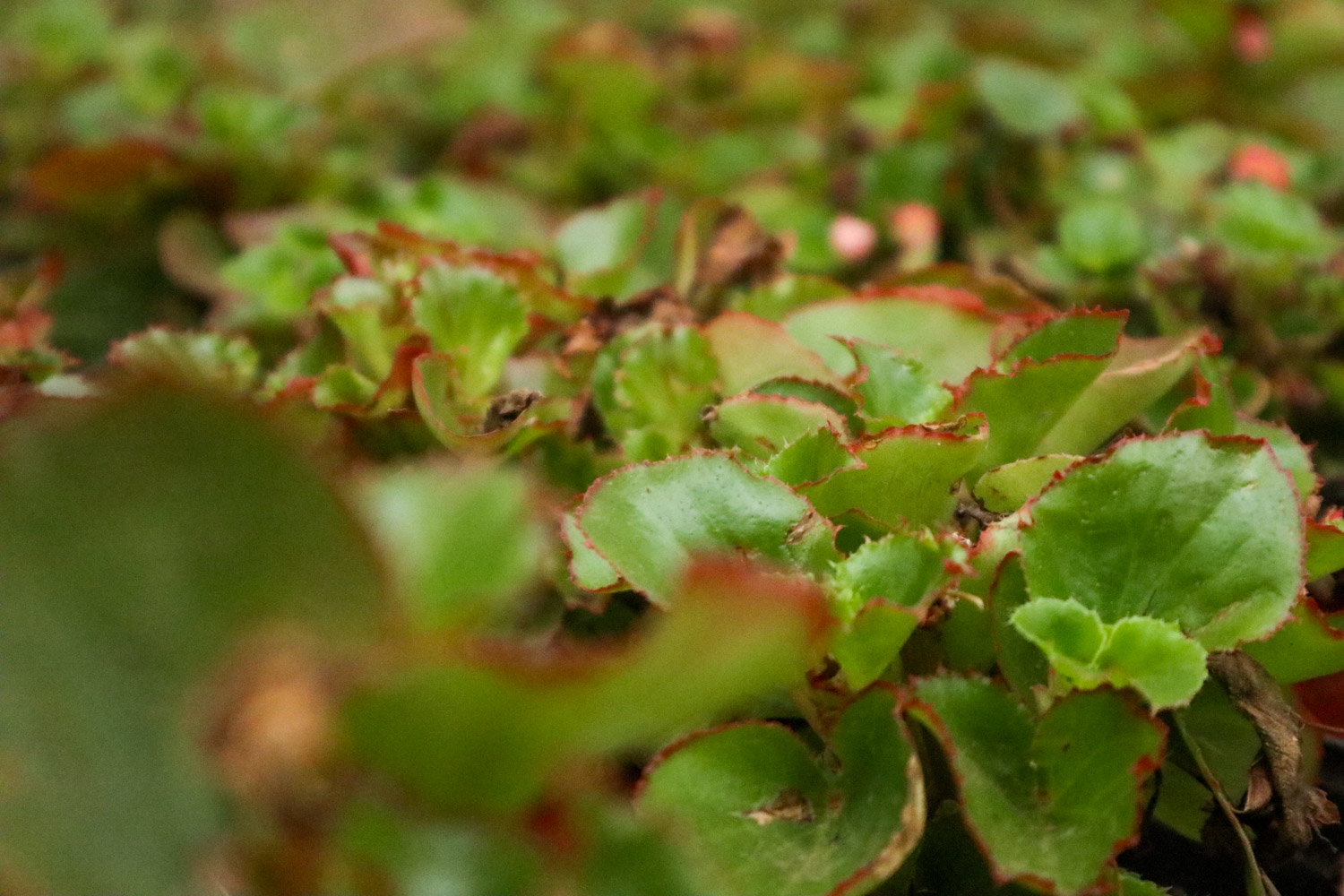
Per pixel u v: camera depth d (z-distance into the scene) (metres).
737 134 1.07
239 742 0.45
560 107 1.11
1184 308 0.72
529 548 0.47
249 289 0.72
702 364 0.62
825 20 1.41
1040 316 0.62
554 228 0.87
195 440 0.45
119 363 0.61
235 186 0.87
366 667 0.44
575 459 0.61
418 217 0.84
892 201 0.89
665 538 0.53
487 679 0.44
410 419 0.60
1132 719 0.51
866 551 0.52
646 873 0.46
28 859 0.46
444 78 1.21
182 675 0.46
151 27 1.22
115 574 0.46
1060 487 0.54
